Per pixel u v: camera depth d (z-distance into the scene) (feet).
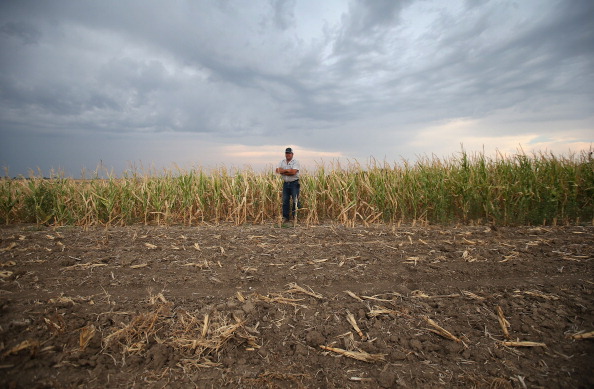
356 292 14.34
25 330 10.71
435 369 9.54
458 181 30.68
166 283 15.16
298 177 30.71
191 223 31.19
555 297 13.30
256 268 16.85
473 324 11.72
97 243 21.54
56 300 12.95
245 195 31.30
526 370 9.41
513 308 12.62
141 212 32.42
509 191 29.43
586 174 29.73
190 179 32.32
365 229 26.27
